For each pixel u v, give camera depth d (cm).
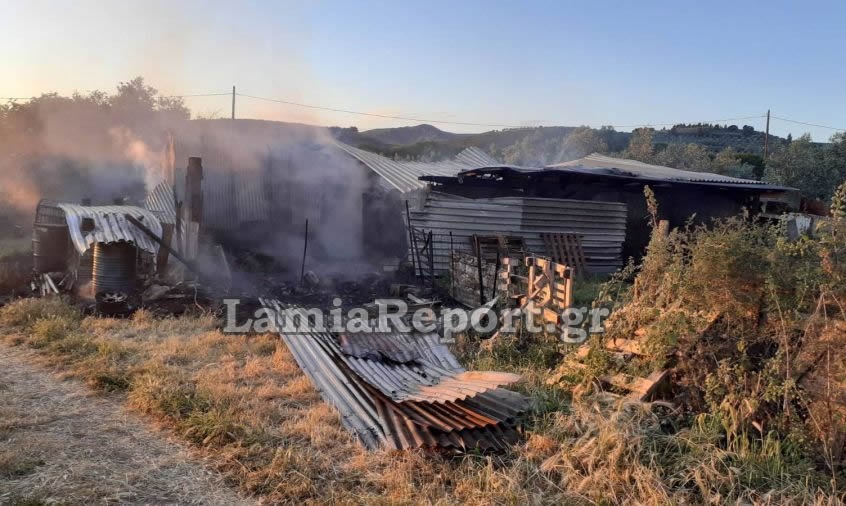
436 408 512
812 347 446
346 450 469
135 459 447
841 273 444
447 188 1503
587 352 578
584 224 1542
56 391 587
